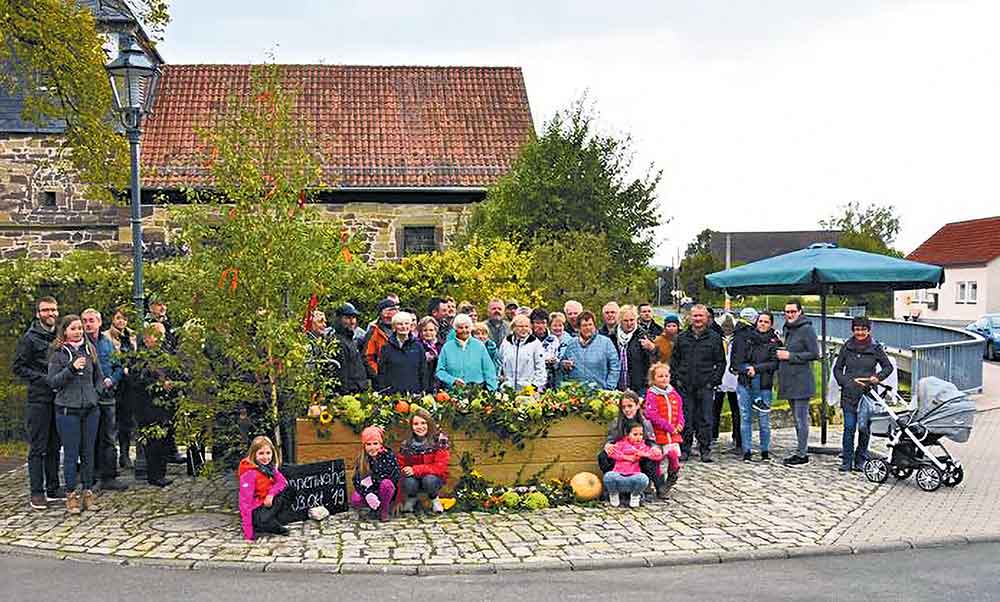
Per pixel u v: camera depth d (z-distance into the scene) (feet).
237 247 32.60
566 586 24.09
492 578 24.86
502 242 58.49
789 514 31.60
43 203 73.05
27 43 51.72
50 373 32.04
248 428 33.45
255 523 29.01
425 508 32.12
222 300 32.37
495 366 38.93
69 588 23.99
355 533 29.32
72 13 52.31
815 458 42.32
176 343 36.17
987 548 27.81
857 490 35.47
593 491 33.63
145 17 52.65
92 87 53.62
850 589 23.70
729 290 47.19
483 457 34.04
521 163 69.00
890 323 92.27
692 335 41.73
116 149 55.72
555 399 34.50
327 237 34.24
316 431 33.14
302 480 30.99
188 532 29.53
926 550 27.66
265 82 34.12
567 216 65.41
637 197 67.46
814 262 41.88
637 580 24.61
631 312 41.09
